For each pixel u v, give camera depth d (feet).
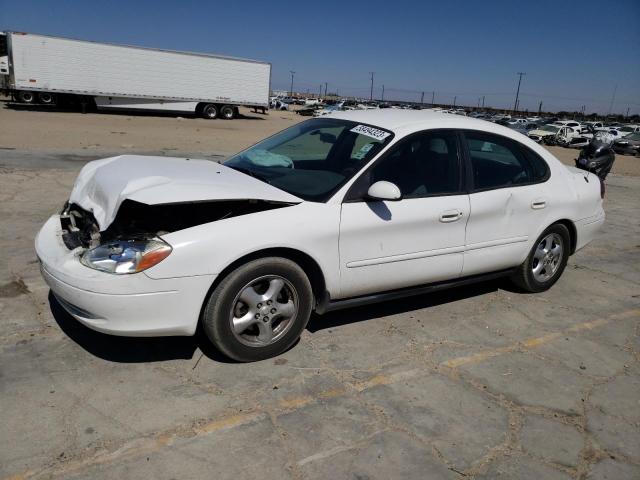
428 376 11.28
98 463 8.08
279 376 10.78
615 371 12.17
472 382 11.19
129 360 10.92
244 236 10.30
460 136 13.74
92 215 11.59
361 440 9.09
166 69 117.08
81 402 9.46
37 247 11.32
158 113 128.77
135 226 10.95
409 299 15.23
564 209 15.65
